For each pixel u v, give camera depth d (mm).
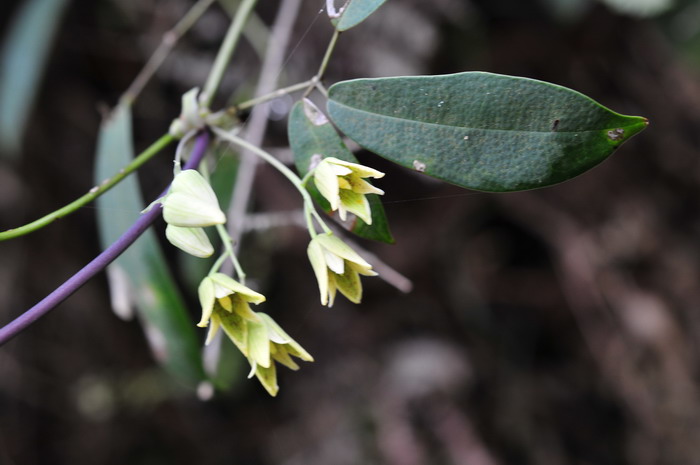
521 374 720
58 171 673
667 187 706
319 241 347
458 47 600
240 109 381
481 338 713
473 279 709
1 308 679
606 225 698
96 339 737
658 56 663
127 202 437
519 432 701
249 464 747
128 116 447
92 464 737
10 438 705
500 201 692
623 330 688
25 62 558
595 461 711
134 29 641
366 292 702
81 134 673
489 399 706
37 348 716
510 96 342
